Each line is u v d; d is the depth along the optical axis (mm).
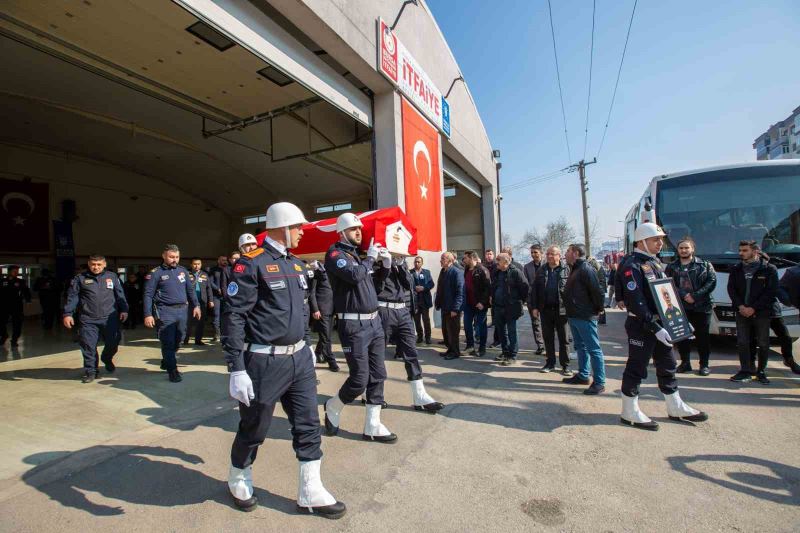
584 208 26781
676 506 2488
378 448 3365
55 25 6988
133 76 8875
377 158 9523
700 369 5441
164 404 4477
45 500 2590
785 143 63094
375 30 8586
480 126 17406
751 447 3262
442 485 2775
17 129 14742
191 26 7098
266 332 2475
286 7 6488
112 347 5812
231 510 2496
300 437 2553
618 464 3037
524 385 5148
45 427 3797
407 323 4293
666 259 7172
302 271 2762
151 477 2891
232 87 9477
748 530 2248
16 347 8266
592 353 4785
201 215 23516
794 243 6508
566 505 2523
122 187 19562
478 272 6973
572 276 4969
